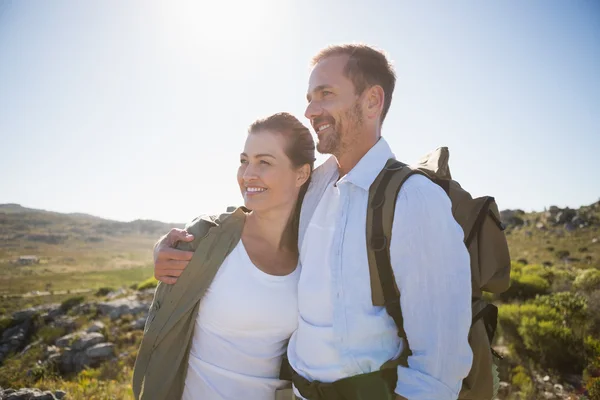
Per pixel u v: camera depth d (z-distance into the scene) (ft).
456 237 5.16
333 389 5.38
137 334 52.31
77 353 48.19
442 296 5.02
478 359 5.66
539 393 22.48
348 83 6.20
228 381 6.54
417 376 4.99
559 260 102.06
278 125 6.82
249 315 6.48
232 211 7.38
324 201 6.23
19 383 40.37
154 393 6.32
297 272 6.89
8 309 98.63
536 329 27.61
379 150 5.91
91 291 114.93
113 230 634.84
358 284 5.44
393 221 5.29
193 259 6.47
